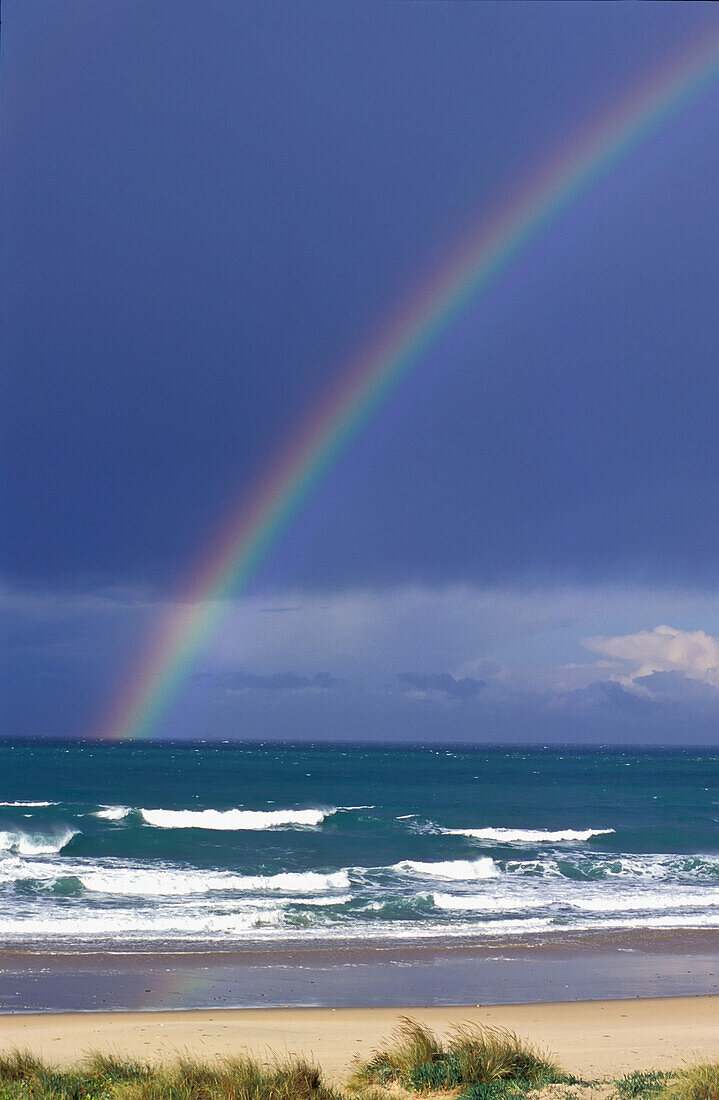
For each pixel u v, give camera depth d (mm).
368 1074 11867
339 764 141500
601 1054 13102
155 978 18484
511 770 129750
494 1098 10547
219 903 26500
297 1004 16672
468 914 26062
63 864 33344
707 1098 10016
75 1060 12656
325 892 29000
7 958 19922
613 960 20906
